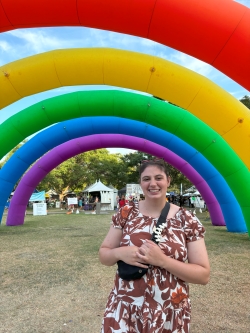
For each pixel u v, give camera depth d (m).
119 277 1.69
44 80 5.52
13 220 12.02
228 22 3.59
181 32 3.81
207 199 11.45
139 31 4.04
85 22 4.14
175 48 4.08
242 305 3.61
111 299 1.70
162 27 3.85
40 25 4.27
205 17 3.61
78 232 9.85
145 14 3.79
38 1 3.89
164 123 6.99
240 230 9.37
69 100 7.52
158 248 1.55
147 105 7.01
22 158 10.38
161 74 5.30
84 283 4.44
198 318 3.27
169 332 1.56
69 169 29.78
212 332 2.96
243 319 3.25
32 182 11.88
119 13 3.88
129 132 9.30
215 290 4.12
